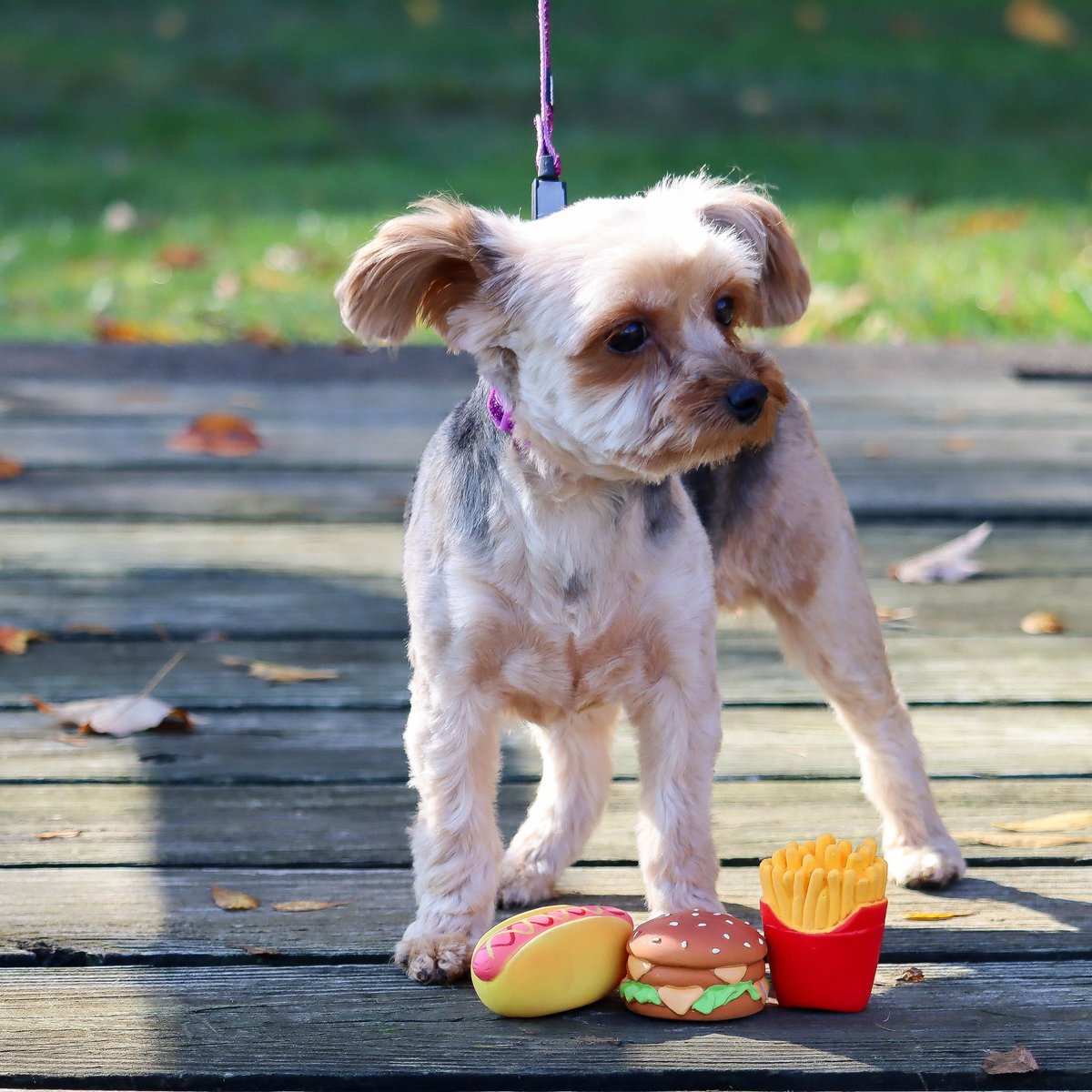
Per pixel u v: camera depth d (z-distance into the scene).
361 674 5.09
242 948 3.43
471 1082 2.94
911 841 3.82
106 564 5.99
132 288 10.06
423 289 3.52
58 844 3.93
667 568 3.36
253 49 18.00
